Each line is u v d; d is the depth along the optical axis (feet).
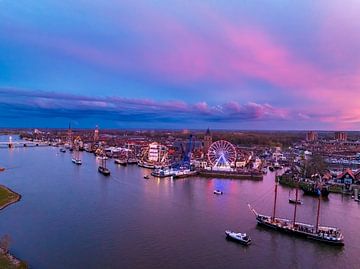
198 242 444.14
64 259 383.24
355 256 412.98
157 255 400.26
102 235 460.55
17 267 349.61
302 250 426.51
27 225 496.23
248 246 434.71
